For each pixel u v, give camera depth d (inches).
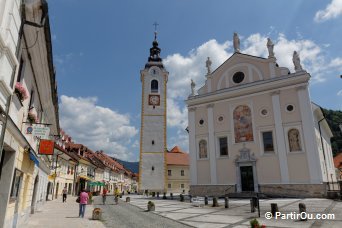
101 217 643.5
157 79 2207.2
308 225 481.1
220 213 692.7
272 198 1100.5
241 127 1316.4
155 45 2364.7
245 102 1332.4
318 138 1286.9
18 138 316.5
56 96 562.3
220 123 1381.6
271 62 1321.4
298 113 1182.3
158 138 2055.9
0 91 215.5
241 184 1253.1
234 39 1499.8
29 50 327.0
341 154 2600.9
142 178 1967.3
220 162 1328.7
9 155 312.0
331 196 1031.6
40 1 238.4
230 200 1086.4
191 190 1374.3
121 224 555.8
